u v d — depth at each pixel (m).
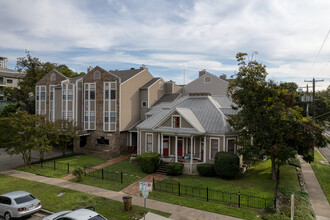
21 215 13.09
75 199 16.02
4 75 67.19
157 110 31.69
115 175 21.75
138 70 37.38
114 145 31.20
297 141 18.09
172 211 13.99
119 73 37.91
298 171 22.50
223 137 22.22
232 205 14.81
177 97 36.59
